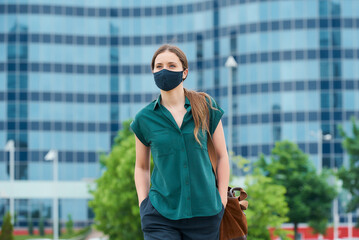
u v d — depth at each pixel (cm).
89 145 10444
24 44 10306
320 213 6575
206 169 561
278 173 6644
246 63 9538
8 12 10306
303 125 9306
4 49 10281
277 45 9388
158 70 562
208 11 10000
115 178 4641
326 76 9331
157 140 557
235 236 600
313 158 9262
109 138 10512
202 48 10062
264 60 9431
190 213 549
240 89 9569
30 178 10200
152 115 563
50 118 10325
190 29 10200
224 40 9762
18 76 10275
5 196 9006
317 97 9306
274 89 9381
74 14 10525
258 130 9425
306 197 6556
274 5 9406
